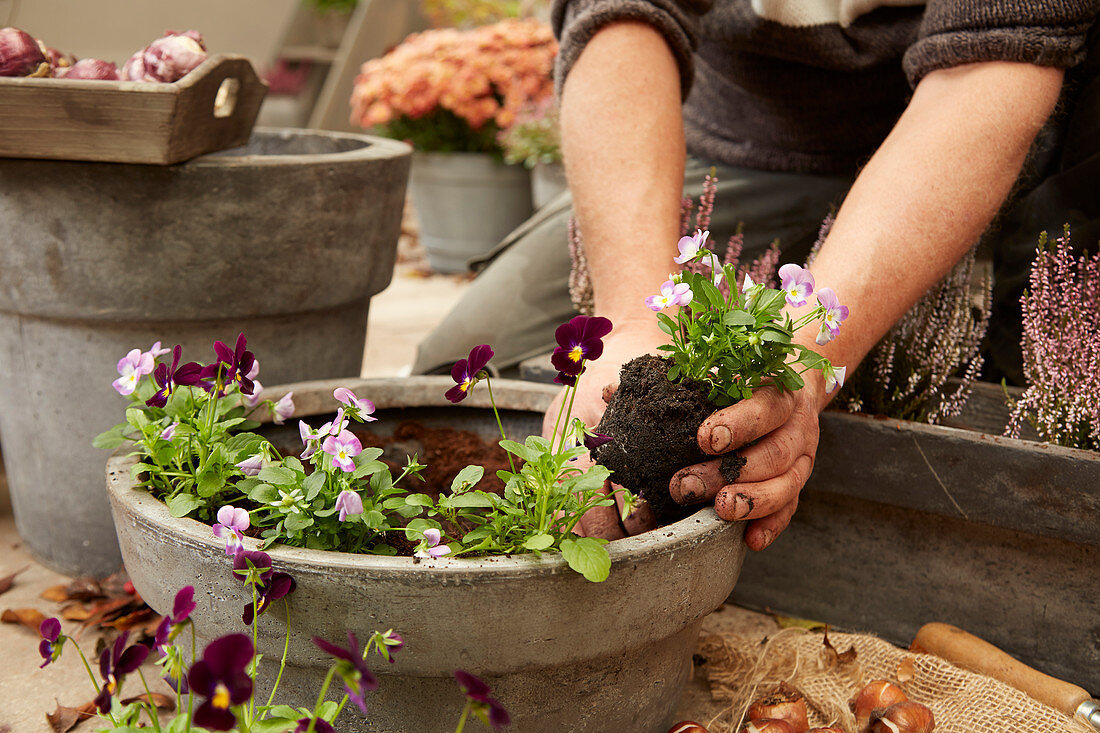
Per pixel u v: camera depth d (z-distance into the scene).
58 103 1.32
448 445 1.35
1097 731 1.15
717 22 1.68
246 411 1.23
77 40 4.53
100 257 1.43
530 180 3.89
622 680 0.99
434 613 0.85
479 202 3.87
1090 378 1.32
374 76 4.01
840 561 1.45
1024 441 1.26
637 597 0.91
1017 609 1.33
